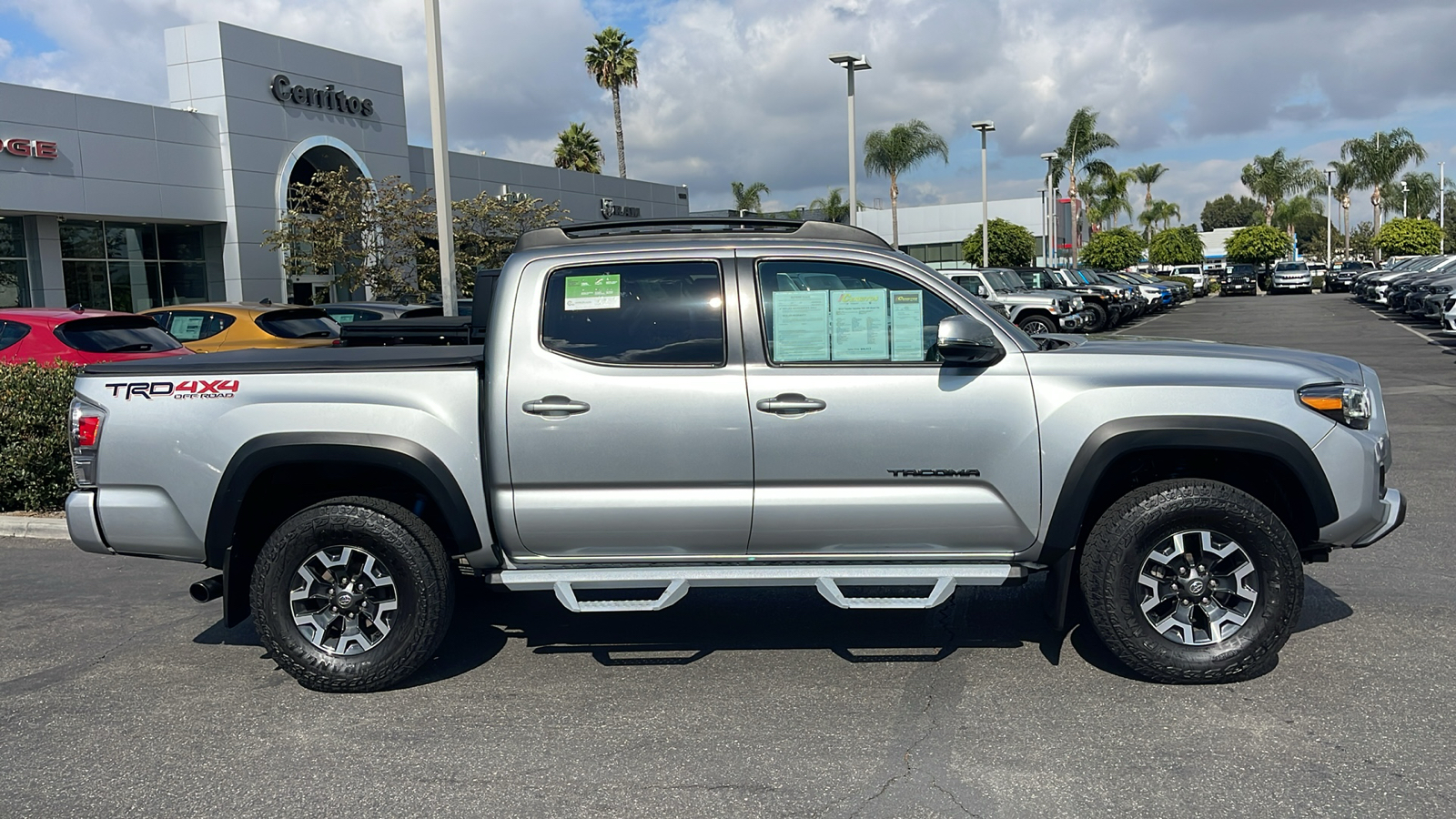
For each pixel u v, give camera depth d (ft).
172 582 21.86
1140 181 259.80
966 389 14.40
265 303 45.73
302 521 14.94
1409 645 15.88
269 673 16.22
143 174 83.66
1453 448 32.30
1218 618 14.57
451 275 42.34
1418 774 11.79
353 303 52.13
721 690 14.98
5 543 25.64
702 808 11.49
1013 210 194.29
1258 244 217.36
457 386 14.82
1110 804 11.31
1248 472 15.30
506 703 14.69
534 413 14.56
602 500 14.66
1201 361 14.64
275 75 93.86
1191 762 12.25
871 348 14.71
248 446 14.82
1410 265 116.78
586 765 12.65
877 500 14.55
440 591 15.06
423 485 14.70
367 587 15.25
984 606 18.58
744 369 14.60
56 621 19.17
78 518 15.48
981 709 13.99
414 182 112.98
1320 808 11.10
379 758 13.01
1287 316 106.42
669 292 14.87
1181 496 14.17
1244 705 13.84
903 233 201.36
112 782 12.51
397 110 108.06
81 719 14.47
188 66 89.97
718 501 14.58
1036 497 14.44
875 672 15.52
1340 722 13.24
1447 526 23.24
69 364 28.81
